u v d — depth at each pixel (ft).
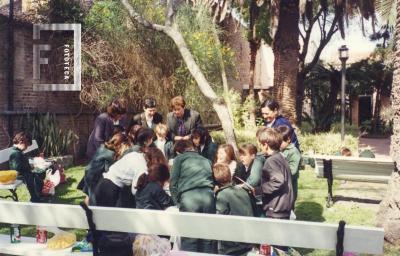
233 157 17.17
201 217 11.55
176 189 15.40
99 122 21.39
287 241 11.03
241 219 11.24
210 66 59.67
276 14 50.08
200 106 57.00
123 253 12.16
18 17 39.42
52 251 13.38
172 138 22.49
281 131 17.56
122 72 46.47
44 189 24.76
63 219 13.01
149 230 12.11
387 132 89.40
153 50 51.11
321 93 82.02
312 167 40.24
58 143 39.34
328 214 23.54
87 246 13.50
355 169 24.98
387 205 18.35
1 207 13.58
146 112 23.02
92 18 43.65
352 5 53.06
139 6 48.55
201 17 55.57
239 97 65.26
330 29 67.51
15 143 23.49
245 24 62.85
